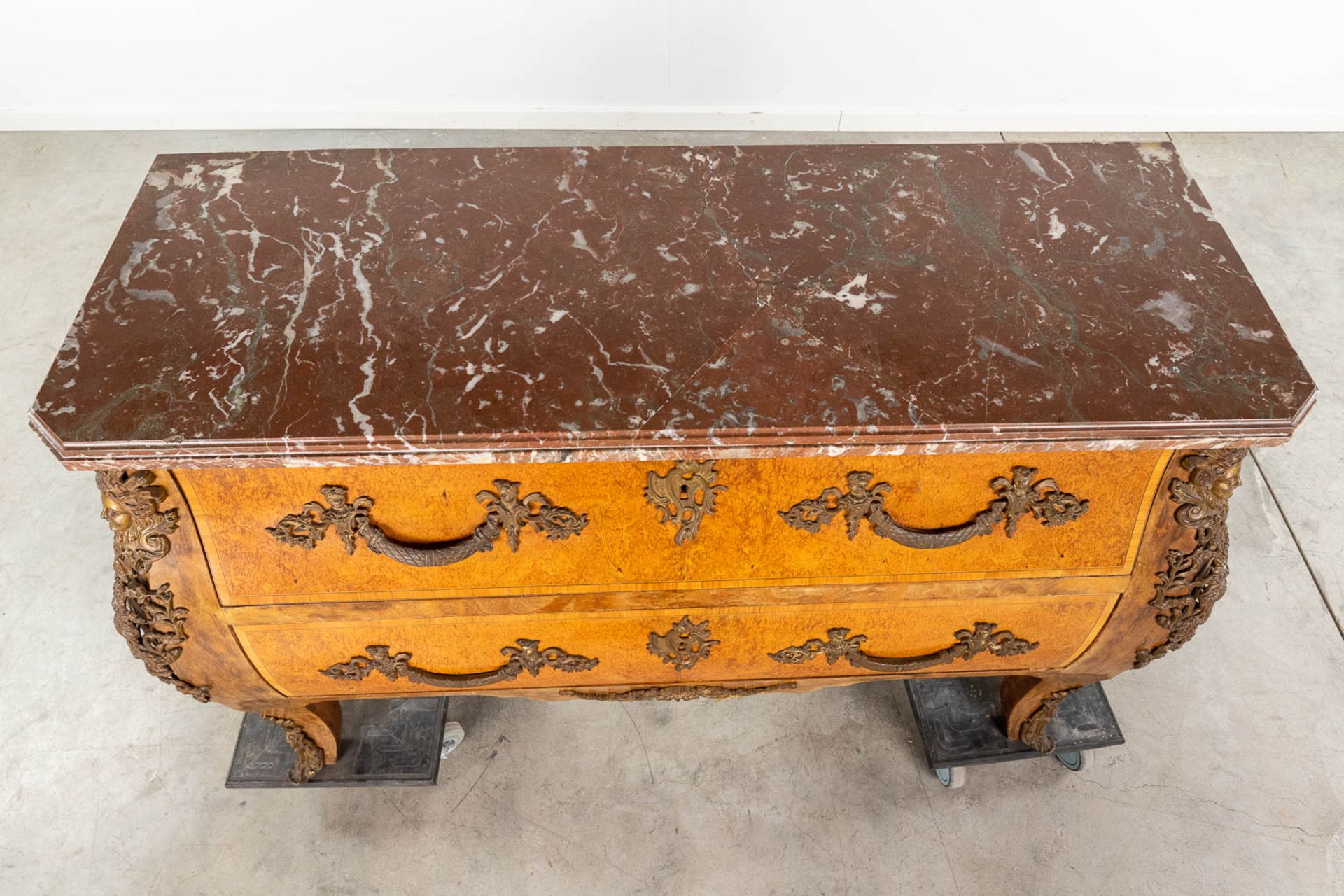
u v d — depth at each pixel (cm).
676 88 370
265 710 191
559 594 167
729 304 158
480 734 228
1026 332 154
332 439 137
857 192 180
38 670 235
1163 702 233
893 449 142
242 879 205
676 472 150
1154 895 204
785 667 189
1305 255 336
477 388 144
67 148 370
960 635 181
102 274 160
